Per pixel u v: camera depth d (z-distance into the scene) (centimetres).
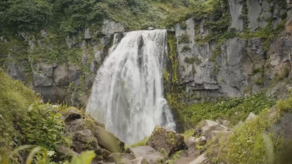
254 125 463
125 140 1888
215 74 1622
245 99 1457
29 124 410
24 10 2119
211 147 554
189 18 1756
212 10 1664
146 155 666
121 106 1970
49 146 414
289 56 1309
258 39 1438
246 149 442
